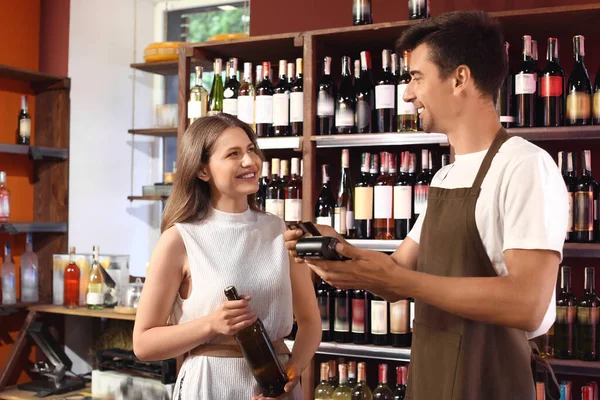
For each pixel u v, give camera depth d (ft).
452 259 5.23
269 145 10.79
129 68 16.14
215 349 6.53
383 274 4.74
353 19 10.54
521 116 9.25
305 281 7.16
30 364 14.80
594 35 10.05
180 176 6.92
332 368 10.14
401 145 11.12
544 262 4.75
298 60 10.71
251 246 6.77
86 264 13.93
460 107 5.30
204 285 6.53
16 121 14.84
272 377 6.42
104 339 14.34
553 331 9.25
